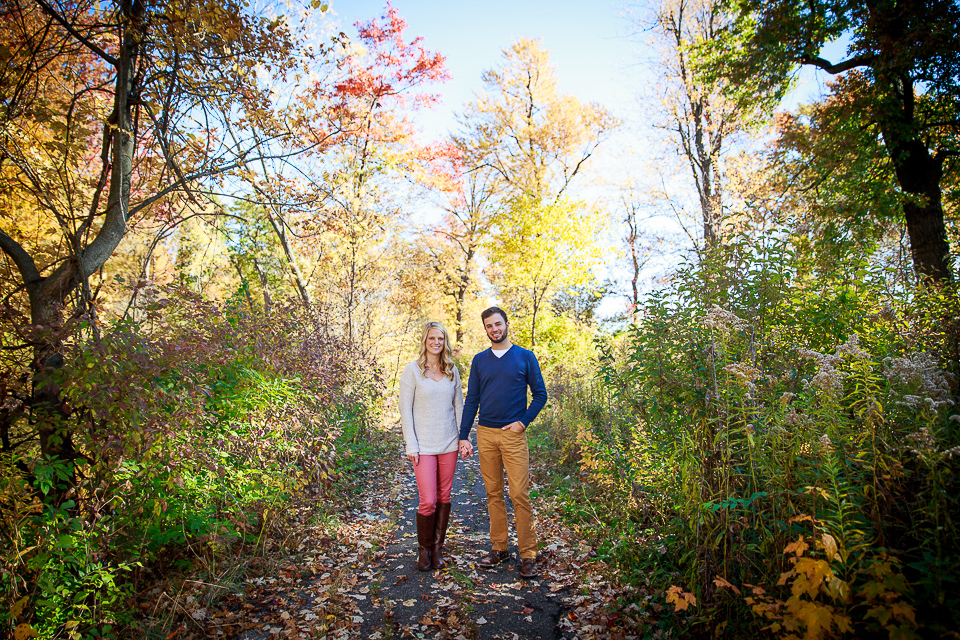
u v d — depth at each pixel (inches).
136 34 153.6
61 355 127.0
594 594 122.6
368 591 130.2
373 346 573.0
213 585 118.1
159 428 114.3
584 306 811.4
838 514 76.2
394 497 226.2
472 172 786.2
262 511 154.5
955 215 368.8
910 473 83.6
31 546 96.0
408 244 725.9
